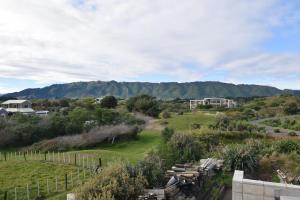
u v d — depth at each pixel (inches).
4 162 888.9
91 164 790.5
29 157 980.6
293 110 2960.1
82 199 306.5
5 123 1403.8
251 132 1246.9
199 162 584.7
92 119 1569.9
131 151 1161.4
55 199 562.3
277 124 2032.5
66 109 2204.7
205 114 2357.3
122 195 315.6
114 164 412.2
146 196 344.8
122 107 2450.8
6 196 586.9
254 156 559.5
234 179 315.3
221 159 582.6
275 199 291.1
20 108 2657.5
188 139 664.4
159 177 420.5
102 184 323.6
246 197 307.9
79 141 1291.8
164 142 768.9
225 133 1149.7
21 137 1348.4
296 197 259.9
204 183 460.1
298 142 701.9
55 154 1015.6
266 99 3988.7
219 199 408.5
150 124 1839.3
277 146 670.5
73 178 698.2
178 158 594.6
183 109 2945.4
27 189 600.4
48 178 715.4
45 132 1409.9
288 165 537.3
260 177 509.4
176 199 370.0
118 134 1403.8
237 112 2667.3
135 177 373.4
